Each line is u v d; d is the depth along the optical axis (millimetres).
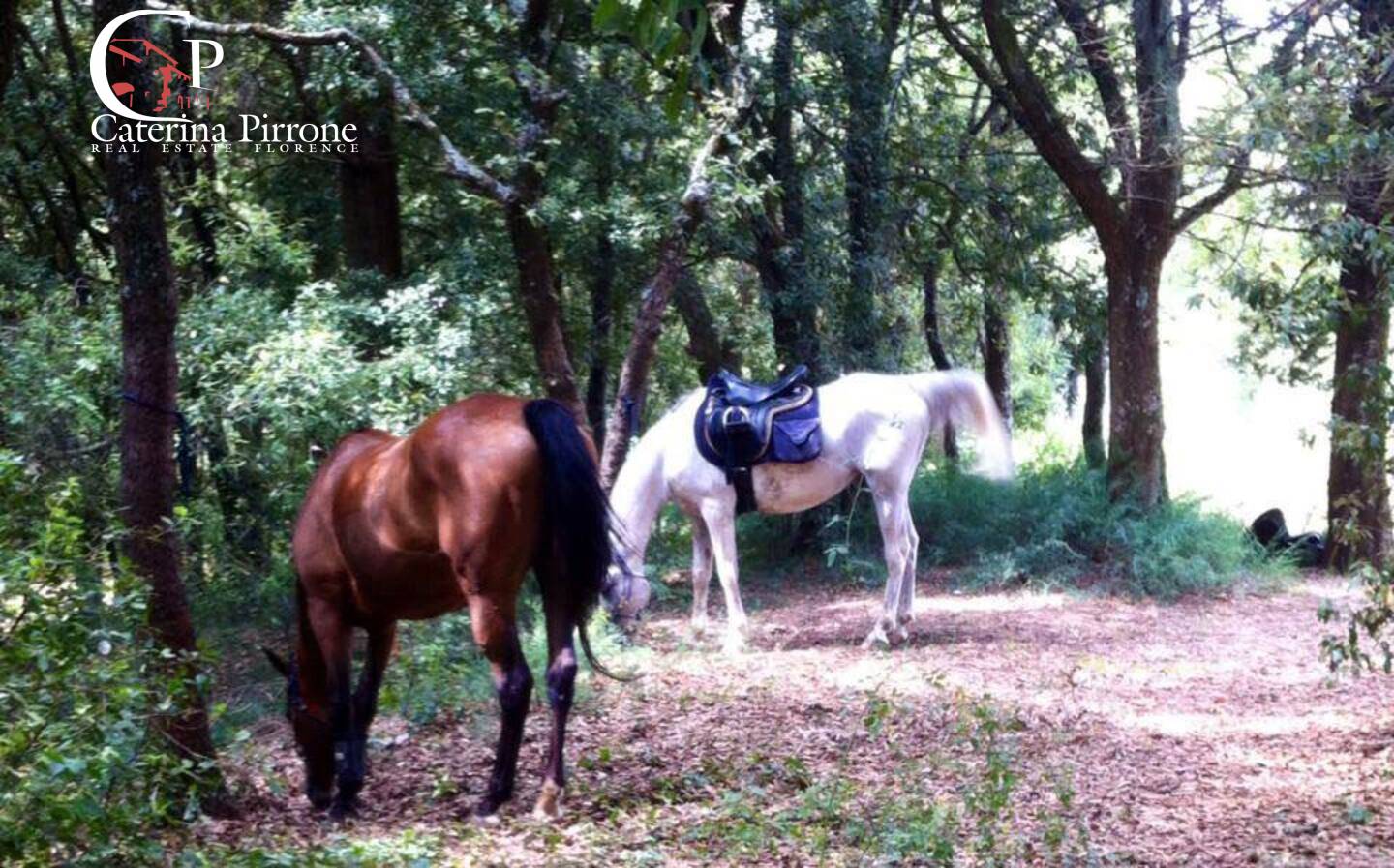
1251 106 11656
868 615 13562
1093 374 22281
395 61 12328
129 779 5410
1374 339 15172
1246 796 6633
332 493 6488
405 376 10914
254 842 5875
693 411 11383
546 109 11406
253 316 10836
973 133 19625
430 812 6547
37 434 9734
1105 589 14719
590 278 15695
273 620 10500
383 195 14289
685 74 4234
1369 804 6422
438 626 9625
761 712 8688
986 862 5477
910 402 11438
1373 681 9586
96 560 6195
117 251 6211
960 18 18344
